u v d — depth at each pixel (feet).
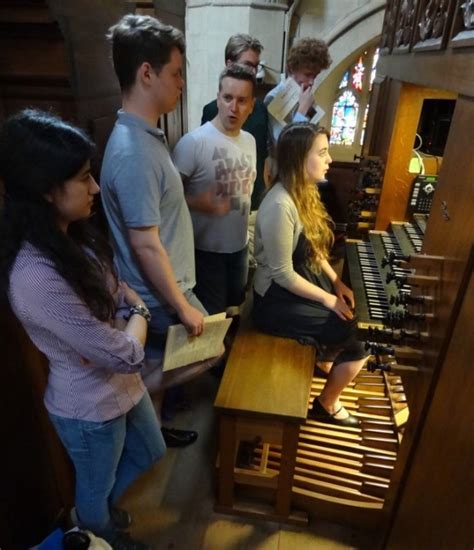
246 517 4.76
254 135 6.77
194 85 13.75
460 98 2.92
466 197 2.59
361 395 5.86
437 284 2.94
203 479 5.16
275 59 13.10
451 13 3.10
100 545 3.36
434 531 2.54
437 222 3.21
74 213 2.61
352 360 4.87
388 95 5.98
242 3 12.09
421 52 3.99
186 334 4.04
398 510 3.52
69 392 3.00
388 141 5.69
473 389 2.16
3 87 3.83
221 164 5.24
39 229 2.42
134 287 4.19
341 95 15.10
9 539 3.50
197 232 5.62
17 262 2.46
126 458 3.92
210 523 4.71
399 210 5.86
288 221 4.50
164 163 3.79
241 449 4.86
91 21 3.98
